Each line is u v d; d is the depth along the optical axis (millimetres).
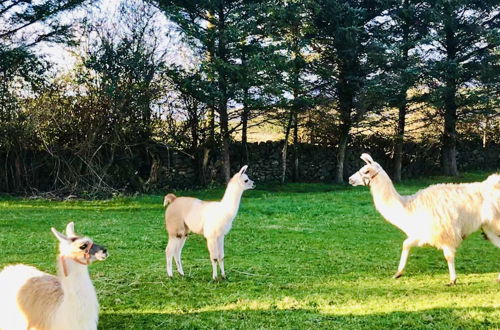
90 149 20141
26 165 20281
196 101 22719
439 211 8227
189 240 11898
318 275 8852
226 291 7883
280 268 9336
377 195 8766
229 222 8383
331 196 19891
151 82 21438
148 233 12461
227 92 22016
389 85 24375
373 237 12273
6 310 5293
